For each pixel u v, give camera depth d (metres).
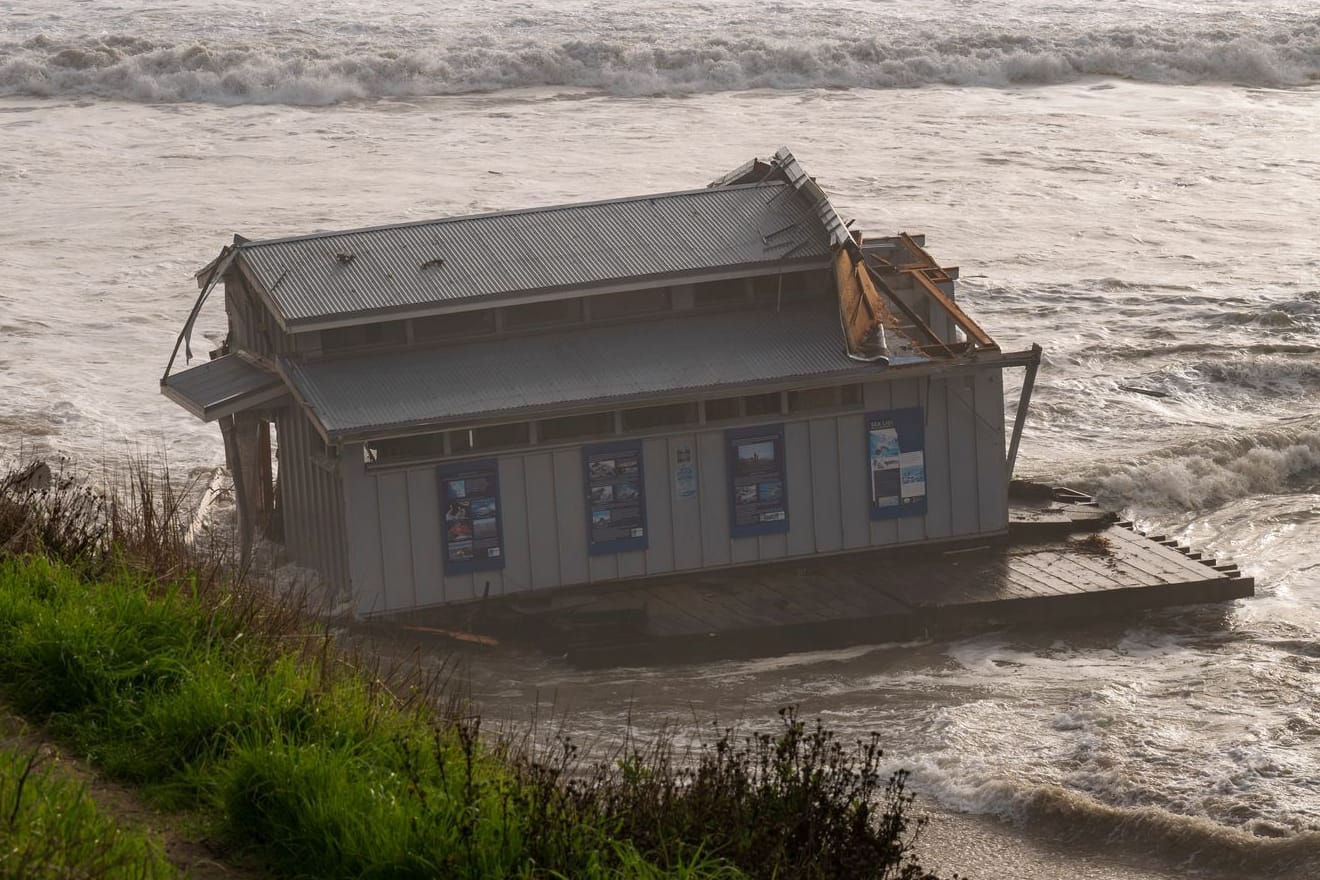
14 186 121.00
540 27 189.38
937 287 57.53
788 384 52.09
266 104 159.00
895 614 50.50
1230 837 36.22
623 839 22.73
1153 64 178.38
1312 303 93.44
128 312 90.19
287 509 55.47
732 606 51.38
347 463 49.59
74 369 80.50
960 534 55.97
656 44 176.25
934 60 175.50
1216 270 101.31
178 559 33.38
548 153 133.88
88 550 33.81
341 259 53.97
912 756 41.34
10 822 20.59
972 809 38.78
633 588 52.91
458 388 51.06
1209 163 132.88
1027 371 54.44
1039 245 106.69
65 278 96.44
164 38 176.62
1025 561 55.25
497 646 49.78
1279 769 40.25
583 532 52.19
